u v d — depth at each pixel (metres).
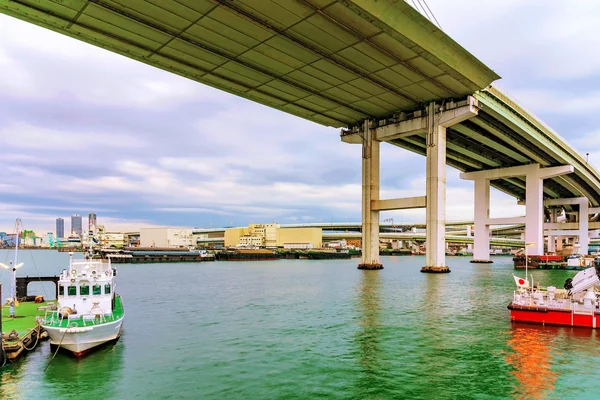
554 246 169.50
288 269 104.31
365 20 51.44
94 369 21.05
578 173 127.12
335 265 126.88
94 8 49.19
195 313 37.09
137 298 47.44
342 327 30.77
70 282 25.86
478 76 70.50
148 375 20.16
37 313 30.81
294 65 64.38
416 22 54.09
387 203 92.88
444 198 84.31
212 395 17.67
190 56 62.19
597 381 19.08
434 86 73.00
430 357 22.89
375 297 47.75
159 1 47.66
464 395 17.55
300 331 29.47
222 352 24.08
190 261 148.25
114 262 134.38
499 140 105.56
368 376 19.91
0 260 156.25
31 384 19.08
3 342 22.73
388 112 89.50
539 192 118.94
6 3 48.06
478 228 136.38
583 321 29.17
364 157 96.25
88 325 23.80
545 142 99.50
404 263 149.25
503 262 166.75
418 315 35.56
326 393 17.80
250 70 66.44
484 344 25.44
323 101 81.19
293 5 48.34
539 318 30.61
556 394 17.61
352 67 64.75
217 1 47.44
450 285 61.56
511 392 17.86
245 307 40.53
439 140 82.00
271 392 17.95
